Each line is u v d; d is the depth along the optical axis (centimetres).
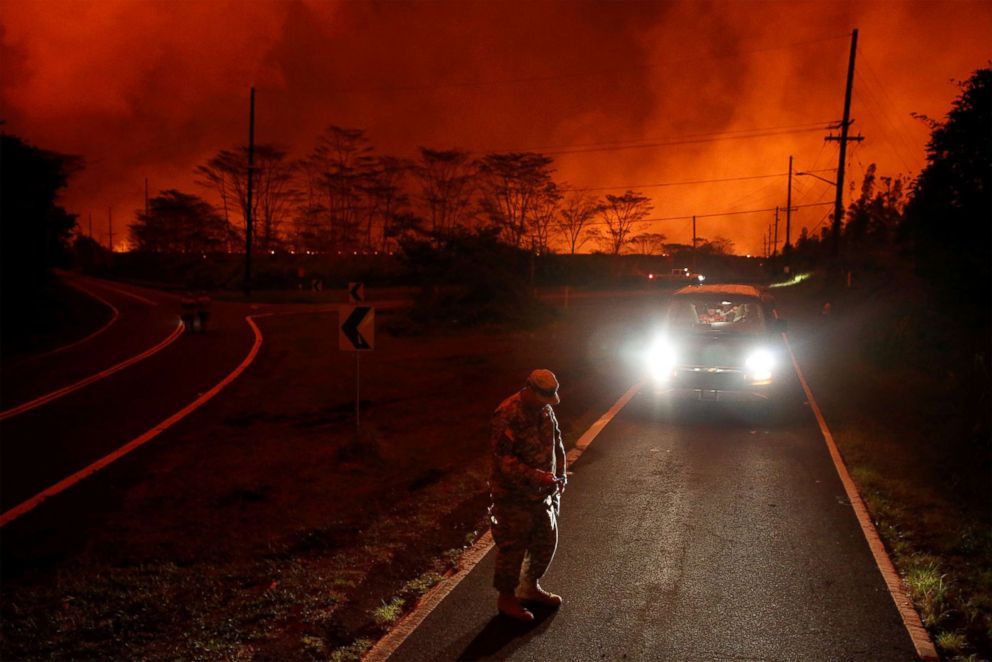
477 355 2027
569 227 9319
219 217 10606
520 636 473
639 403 1266
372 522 707
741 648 459
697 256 10312
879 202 5788
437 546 634
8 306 3228
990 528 668
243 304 4722
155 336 2831
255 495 820
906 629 482
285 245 10412
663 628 483
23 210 3328
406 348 2273
